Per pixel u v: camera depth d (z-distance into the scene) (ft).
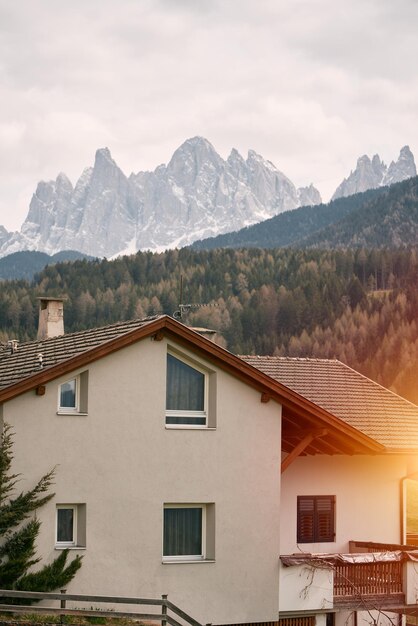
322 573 90.68
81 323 598.75
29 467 78.95
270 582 88.94
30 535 77.05
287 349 612.29
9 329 534.78
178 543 86.38
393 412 112.06
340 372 119.85
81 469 81.15
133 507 83.15
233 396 88.58
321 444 99.71
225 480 87.71
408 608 93.97
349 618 101.65
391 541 106.83
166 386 85.97
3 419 78.28
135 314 609.01
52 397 80.33
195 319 608.60
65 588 79.36
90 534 81.05
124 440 83.10
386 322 610.24
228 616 86.79
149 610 83.10
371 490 106.01
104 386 82.53
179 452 85.61
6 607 71.20
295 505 100.99
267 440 90.02
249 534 88.48
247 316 631.15
